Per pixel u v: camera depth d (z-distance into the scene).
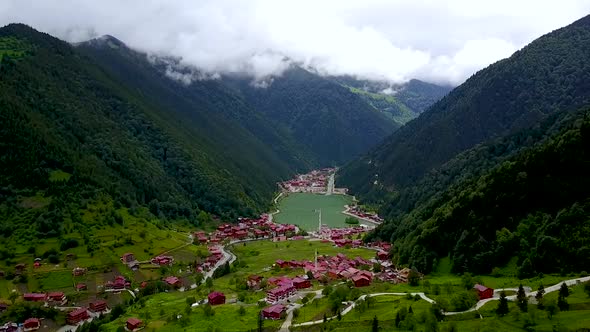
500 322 155.62
